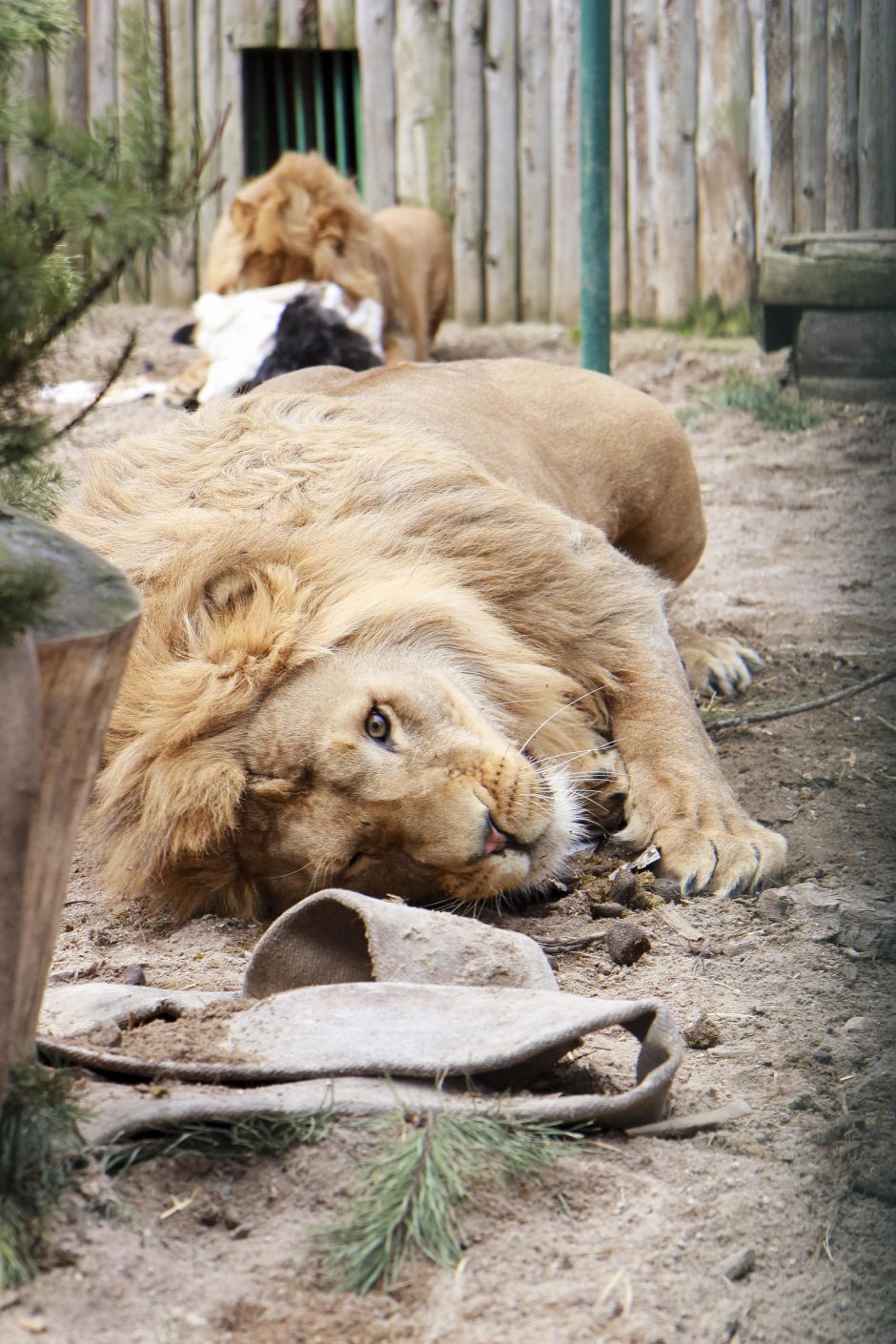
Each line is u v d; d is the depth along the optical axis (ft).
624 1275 11.25
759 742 24.31
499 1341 10.52
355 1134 12.43
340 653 18.40
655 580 22.97
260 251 50.42
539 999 13.87
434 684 18.16
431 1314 10.82
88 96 61.62
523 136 61.93
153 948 18.12
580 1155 12.71
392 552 19.98
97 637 11.05
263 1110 12.35
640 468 27.32
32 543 12.20
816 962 17.01
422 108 62.44
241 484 20.51
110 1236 11.23
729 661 27.20
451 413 24.44
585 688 21.24
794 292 50.08
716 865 19.07
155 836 18.12
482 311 63.82
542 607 21.04
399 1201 11.63
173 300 63.98
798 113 57.98
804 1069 14.57
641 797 20.26
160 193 11.35
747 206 59.31
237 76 62.69
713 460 44.65
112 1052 13.48
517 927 18.20
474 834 17.35
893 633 30.01
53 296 11.78
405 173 63.21
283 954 15.47
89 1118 11.99
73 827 11.68
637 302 61.36
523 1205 12.01
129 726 18.51
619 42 59.36
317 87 65.62
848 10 56.65
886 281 48.85
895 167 57.41
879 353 49.52
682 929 17.92
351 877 17.93
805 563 35.19
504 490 21.72
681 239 60.13
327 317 47.83
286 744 17.81
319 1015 13.93
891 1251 11.79
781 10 57.41
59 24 13.08
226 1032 13.94
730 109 58.75
